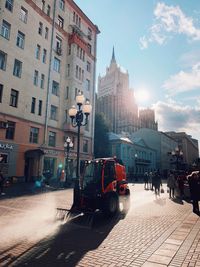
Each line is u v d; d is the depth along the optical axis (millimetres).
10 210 10047
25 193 16562
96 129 45844
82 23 39906
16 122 25375
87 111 11664
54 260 4828
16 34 26281
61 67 33812
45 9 31484
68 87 34094
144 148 62656
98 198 9383
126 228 7527
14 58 25797
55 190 19625
